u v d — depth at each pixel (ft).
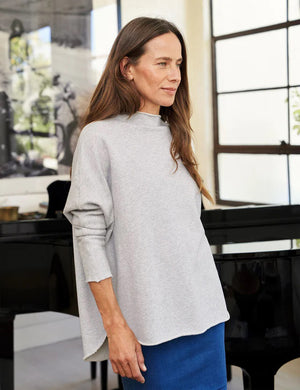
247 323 7.63
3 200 13.91
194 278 4.88
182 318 4.82
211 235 10.11
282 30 13.46
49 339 14.12
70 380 11.95
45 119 14.28
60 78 14.35
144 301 4.66
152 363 4.88
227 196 14.98
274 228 10.66
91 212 4.64
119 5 14.62
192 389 5.03
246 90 14.39
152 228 4.72
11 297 9.43
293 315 7.71
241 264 7.57
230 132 14.87
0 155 13.89
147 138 4.87
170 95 4.92
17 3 13.76
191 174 5.10
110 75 4.93
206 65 15.03
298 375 11.60
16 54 13.87
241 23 14.33
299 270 7.73
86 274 4.65
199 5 14.89
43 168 14.32
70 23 14.30
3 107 13.85
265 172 14.15
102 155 4.70
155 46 4.82
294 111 13.37
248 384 7.84
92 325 4.86
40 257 9.21
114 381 11.87
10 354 9.83
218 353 5.17
